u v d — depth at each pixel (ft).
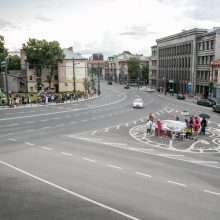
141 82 473.67
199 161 64.69
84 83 277.44
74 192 46.03
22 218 37.70
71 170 56.59
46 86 287.89
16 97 183.01
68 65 287.28
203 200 43.57
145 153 70.74
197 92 269.44
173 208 40.81
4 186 48.32
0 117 126.93
